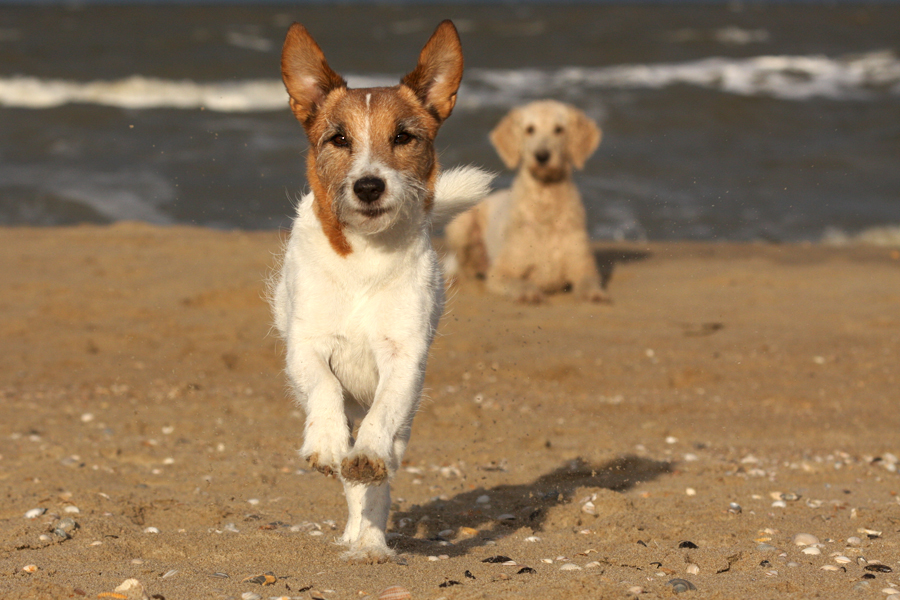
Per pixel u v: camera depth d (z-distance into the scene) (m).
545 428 8.92
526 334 12.60
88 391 9.88
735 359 11.48
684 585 4.63
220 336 12.09
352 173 5.10
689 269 16.64
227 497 6.67
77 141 28.00
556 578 4.74
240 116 33.31
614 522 5.96
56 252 16.50
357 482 4.66
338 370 5.42
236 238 18.03
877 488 7.09
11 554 5.16
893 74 45.88
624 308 14.02
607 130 31.48
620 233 20.12
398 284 5.23
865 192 24.17
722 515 6.18
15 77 37.59
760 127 32.50
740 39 62.50
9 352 11.26
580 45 56.50
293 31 5.67
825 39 63.97
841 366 11.18
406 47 53.88
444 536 5.90
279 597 4.48
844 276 16.02
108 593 4.51
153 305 13.33
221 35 56.56
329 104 5.64
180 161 25.98
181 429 8.61
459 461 7.88
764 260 17.38
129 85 36.75
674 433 8.84
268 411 9.31
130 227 18.94
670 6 130.12
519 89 39.34
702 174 25.64
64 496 6.25
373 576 4.85
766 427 9.00
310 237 5.34
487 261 15.99
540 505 6.52
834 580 4.79
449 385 10.48
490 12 97.00
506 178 23.88
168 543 5.39
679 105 35.12
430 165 5.68
